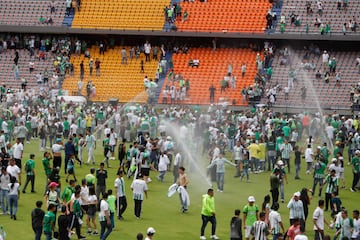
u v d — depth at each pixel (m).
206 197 41.53
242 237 40.19
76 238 41.22
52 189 42.00
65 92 97.50
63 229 37.53
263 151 63.12
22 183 55.03
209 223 45.44
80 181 55.09
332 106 91.62
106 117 82.75
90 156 63.75
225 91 96.31
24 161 63.81
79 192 40.38
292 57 99.06
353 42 99.50
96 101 98.50
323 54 96.81
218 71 99.44
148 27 104.25
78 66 103.81
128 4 107.38
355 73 95.69
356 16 99.19
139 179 46.50
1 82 103.00
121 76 101.81
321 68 96.88
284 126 71.56
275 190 48.19
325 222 41.66
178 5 104.31
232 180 59.56
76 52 105.06
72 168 53.12
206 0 105.75
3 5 109.31
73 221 39.97
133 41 106.44
